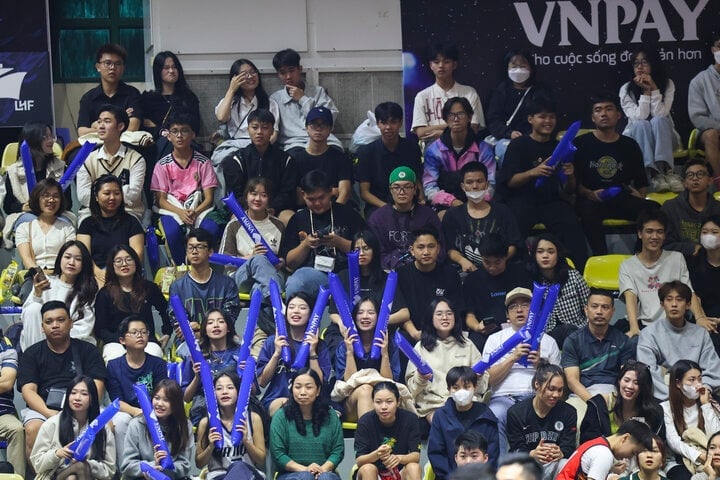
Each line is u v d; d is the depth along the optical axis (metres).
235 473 17.59
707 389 18.23
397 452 17.97
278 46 25.48
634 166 23.45
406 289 20.42
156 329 20.92
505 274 20.56
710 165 24.38
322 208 21.48
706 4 25.28
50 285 20.08
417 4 25.23
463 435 17.22
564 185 23.09
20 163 22.89
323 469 17.89
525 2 25.17
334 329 19.75
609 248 23.16
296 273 20.42
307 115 23.22
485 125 24.91
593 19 25.22
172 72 24.22
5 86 24.55
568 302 20.56
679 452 18.11
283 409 18.19
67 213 21.81
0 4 24.56
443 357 19.16
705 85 24.95
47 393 18.81
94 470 17.66
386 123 23.02
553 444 17.78
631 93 24.73
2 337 20.03
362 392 18.66
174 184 22.91
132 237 21.44
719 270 21.14
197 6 25.34
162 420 17.83
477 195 21.52
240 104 24.23
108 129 22.56
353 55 25.64
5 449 18.67
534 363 19.05
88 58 26.31
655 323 19.72
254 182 21.69
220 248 21.78
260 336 20.20
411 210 21.75
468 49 25.20
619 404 18.42
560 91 25.20
